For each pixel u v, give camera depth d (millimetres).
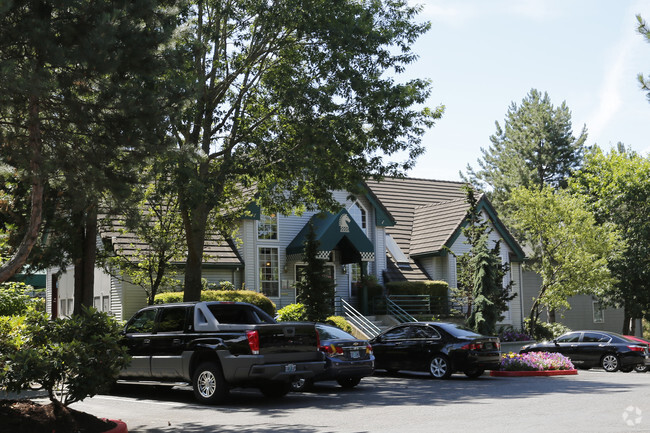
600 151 41219
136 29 11547
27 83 10438
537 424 10094
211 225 23672
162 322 14586
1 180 15781
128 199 13266
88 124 12016
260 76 21406
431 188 42969
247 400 14195
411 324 19750
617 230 37062
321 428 10188
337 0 19562
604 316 46438
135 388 16922
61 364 9422
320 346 15672
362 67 20391
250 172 19328
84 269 18531
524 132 59312
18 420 9203
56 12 11352
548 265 33625
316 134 19250
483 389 15750
